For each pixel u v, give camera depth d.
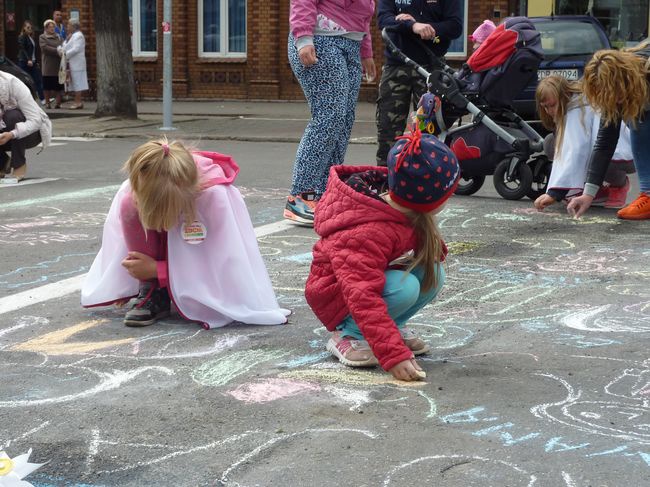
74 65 21.69
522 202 8.38
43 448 3.14
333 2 7.18
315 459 3.04
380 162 8.80
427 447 3.12
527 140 8.23
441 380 3.75
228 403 3.53
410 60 8.43
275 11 23.27
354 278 3.74
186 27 24.06
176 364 3.98
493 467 2.96
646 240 6.56
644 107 6.73
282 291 5.26
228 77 23.94
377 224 3.74
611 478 2.88
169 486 2.86
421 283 3.92
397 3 8.70
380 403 3.51
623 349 4.12
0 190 9.31
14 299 5.09
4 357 4.08
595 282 5.36
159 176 4.29
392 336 3.71
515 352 4.10
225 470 2.97
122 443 3.17
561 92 7.42
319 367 3.93
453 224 7.25
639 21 18.89
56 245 6.59
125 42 17.84
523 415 3.38
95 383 3.75
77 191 9.25
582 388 3.64
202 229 4.48
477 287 5.26
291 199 7.32
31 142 9.99
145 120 17.94
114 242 4.69
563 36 12.28
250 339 4.33
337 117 7.21
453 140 8.51
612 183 7.95
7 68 10.45
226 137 15.07
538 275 5.54
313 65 7.16
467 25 21.53
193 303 4.51
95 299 4.73
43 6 25.70
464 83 8.40
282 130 16.16
